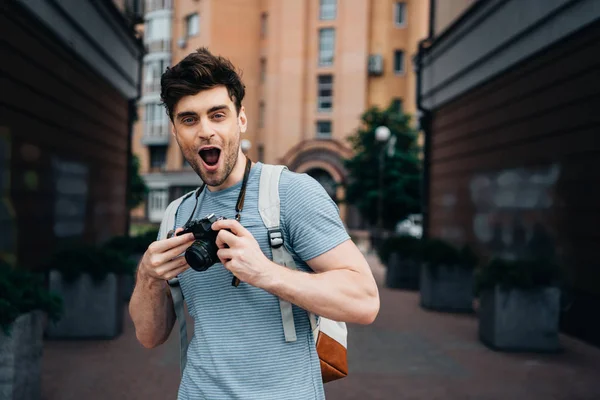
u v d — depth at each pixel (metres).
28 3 6.39
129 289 8.07
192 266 1.17
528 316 5.53
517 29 7.67
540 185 7.27
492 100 9.02
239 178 1.40
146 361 4.89
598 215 5.89
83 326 5.68
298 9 29.77
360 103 29.16
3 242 6.18
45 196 7.56
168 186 32.88
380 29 29.50
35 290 3.53
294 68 29.83
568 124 6.57
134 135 34.16
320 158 28.77
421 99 12.41
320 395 1.33
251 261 1.15
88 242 9.70
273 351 1.28
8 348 3.09
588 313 6.03
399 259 10.29
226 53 29.75
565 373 4.78
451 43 10.41
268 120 30.33
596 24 5.92
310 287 1.17
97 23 9.06
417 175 19.66
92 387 4.14
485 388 4.31
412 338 6.08
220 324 1.32
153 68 32.44
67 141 8.53
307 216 1.29
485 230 9.23
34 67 7.07
